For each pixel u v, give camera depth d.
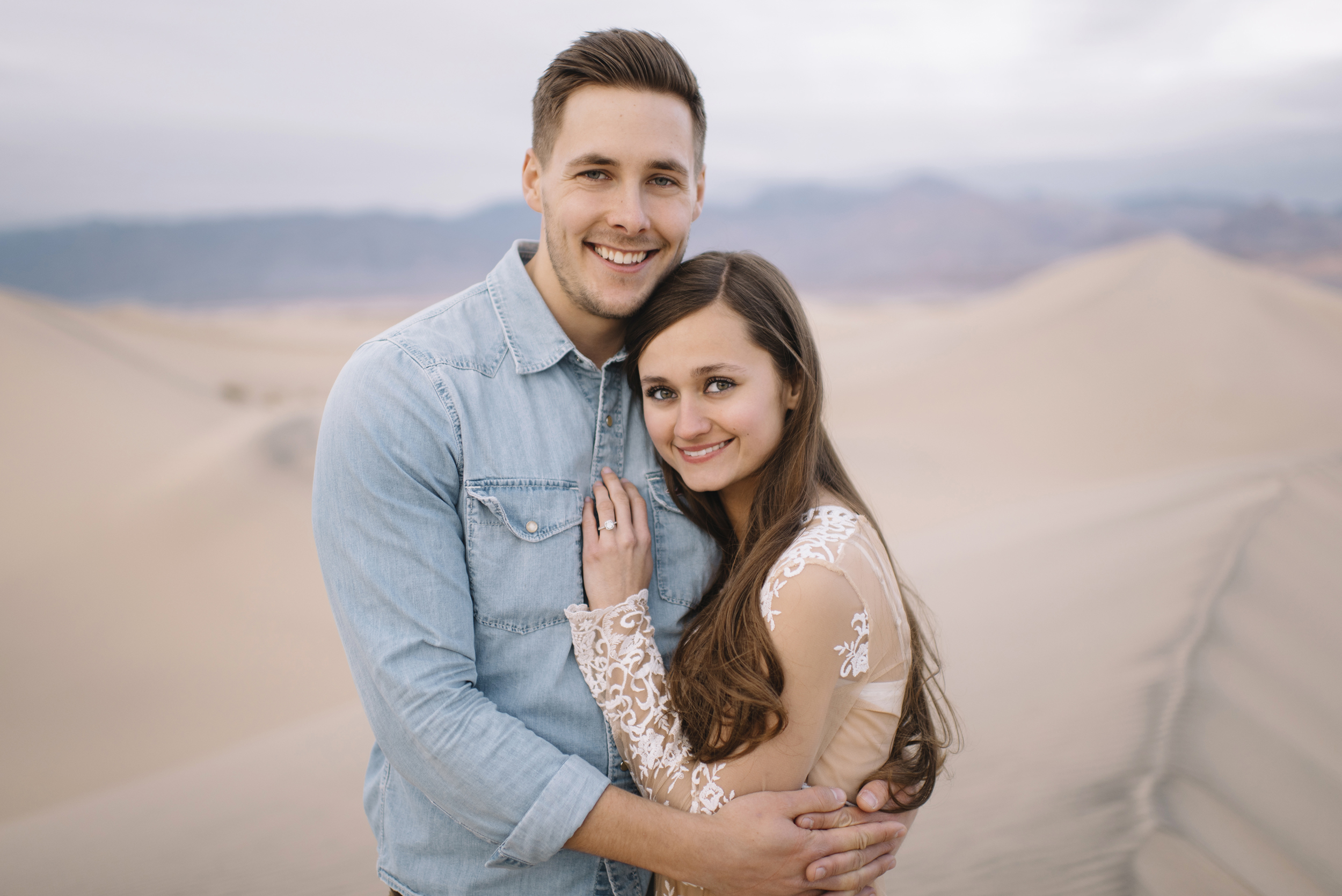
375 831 2.11
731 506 2.20
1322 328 41.16
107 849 5.00
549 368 2.05
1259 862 3.15
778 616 1.81
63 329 42.25
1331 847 3.32
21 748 10.07
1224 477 12.97
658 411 2.03
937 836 3.54
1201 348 37.53
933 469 25.14
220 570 16.03
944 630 6.58
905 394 35.25
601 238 1.96
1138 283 44.81
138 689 11.78
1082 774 3.91
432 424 1.88
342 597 1.86
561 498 1.99
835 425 31.20
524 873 1.92
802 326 2.02
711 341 1.92
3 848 5.32
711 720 1.83
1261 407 31.83
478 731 1.77
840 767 1.95
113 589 15.40
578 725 1.95
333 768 5.93
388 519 1.82
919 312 118.12
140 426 27.52
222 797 5.66
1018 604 7.04
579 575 1.99
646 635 1.95
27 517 18.94
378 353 1.91
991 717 4.73
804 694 1.80
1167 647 5.44
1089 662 5.41
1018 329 42.50
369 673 1.83
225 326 114.50
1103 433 29.75
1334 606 6.48
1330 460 13.94
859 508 2.10
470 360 1.98
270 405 35.91
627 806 1.78
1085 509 11.80
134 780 9.16
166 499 19.23
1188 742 4.09
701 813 1.80
